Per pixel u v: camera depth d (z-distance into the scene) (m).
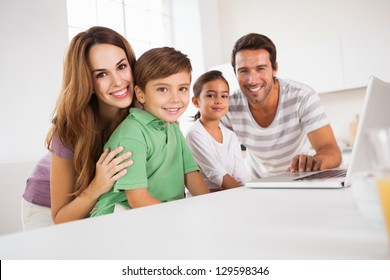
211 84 1.75
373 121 0.82
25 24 2.65
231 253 0.42
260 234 0.48
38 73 2.70
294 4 3.92
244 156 3.23
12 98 2.56
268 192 0.85
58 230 0.58
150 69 1.21
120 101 1.20
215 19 4.50
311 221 0.54
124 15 4.02
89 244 0.49
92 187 1.09
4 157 2.50
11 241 0.53
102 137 1.30
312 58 3.35
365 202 0.45
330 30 3.69
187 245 0.46
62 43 2.87
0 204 2.18
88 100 1.18
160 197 1.19
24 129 2.61
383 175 0.35
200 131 1.71
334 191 0.79
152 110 1.24
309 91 1.71
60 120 1.21
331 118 3.53
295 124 1.73
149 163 1.16
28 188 1.58
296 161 1.21
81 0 3.59
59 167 1.22
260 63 1.68
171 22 4.55
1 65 2.52
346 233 0.46
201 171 1.68
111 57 1.17
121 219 0.64
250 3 4.26
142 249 0.45
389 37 2.94
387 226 0.36
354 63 3.12
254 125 1.83
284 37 4.02
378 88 0.82
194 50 4.38
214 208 0.69
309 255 0.39
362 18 3.46
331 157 1.43
